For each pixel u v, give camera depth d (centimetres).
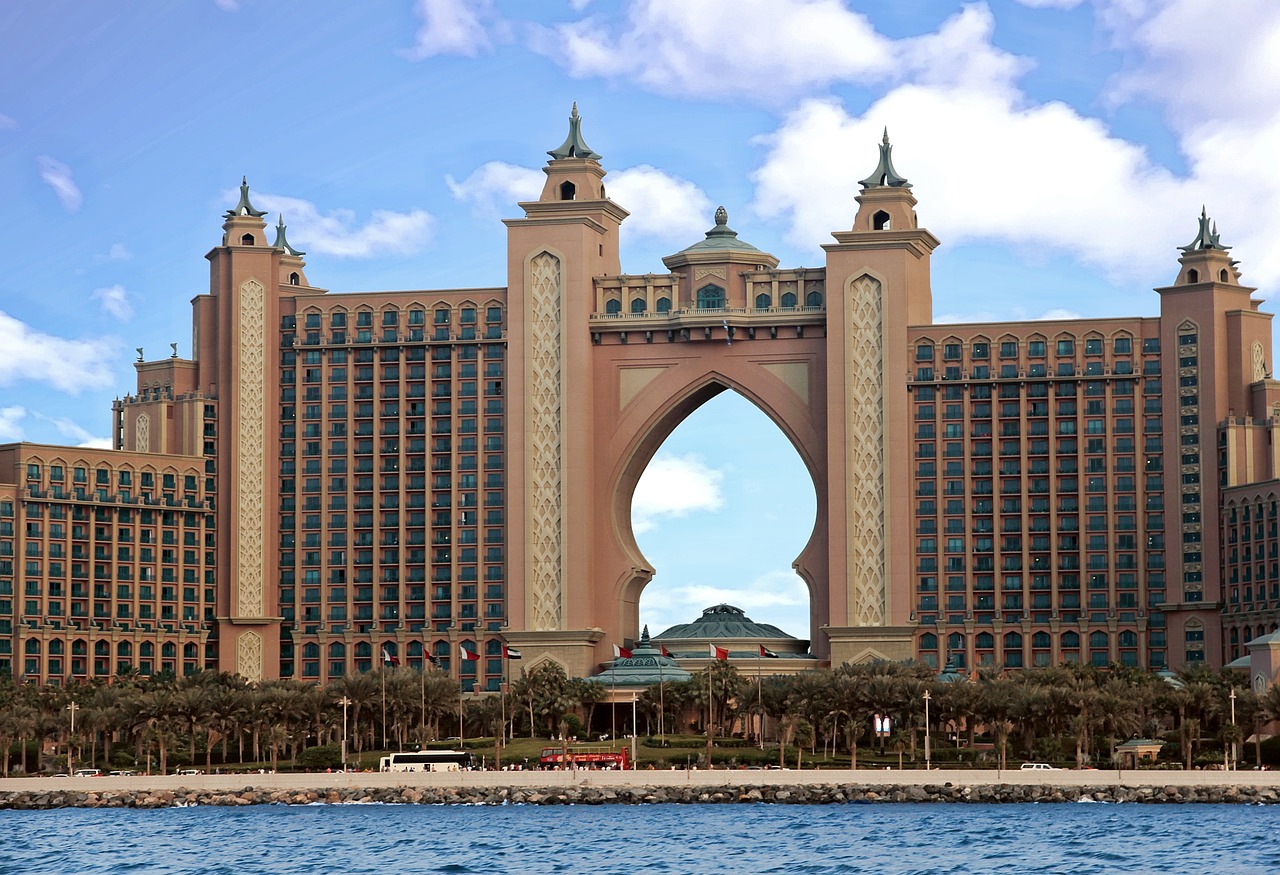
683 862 19325
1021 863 18900
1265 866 18462
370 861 19662
